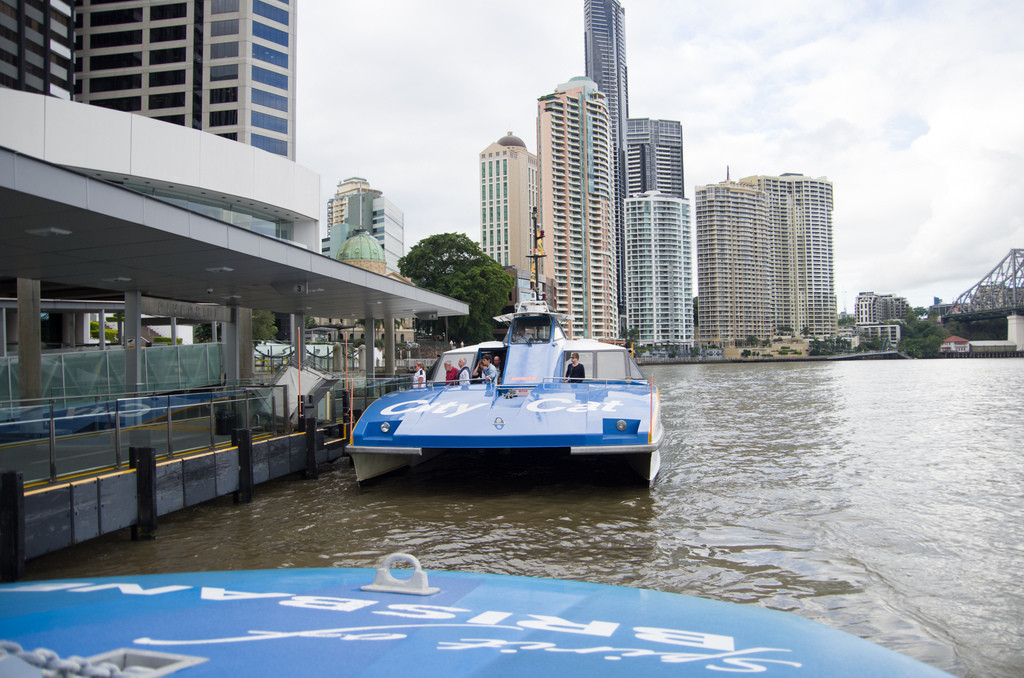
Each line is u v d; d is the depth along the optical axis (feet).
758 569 24.64
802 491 38.86
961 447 58.08
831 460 51.01
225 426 37.96
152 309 75.00
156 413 32.60
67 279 54.08
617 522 31.55
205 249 41.60
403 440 36.60
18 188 28.63
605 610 10.15
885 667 8.05
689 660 7.89
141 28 191.31
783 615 10.39
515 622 9.19
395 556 11.12
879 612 20.51
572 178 497.46
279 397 44.78
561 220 488.02
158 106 189.57
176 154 115.85
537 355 45.39
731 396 136.26
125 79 191.42
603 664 7.57
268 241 45.68
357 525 31.30
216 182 123.03
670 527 30.58
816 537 28.89
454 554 26.63
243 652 7.61
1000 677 16.48
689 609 10.47
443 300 82.94
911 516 32.60
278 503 36.29
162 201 36.17
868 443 61.36
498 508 34.45
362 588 11.00
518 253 517.96
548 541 28.35
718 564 25.25
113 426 29.73
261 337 180.75
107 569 25.34
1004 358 637.30
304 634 8.30
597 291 517.14
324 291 63.93
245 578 12.14
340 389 56.13
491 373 45.19
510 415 37.29
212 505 35.91
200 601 10.12
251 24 188.14
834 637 9.23
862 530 29.99
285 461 42.37
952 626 19.52
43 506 25.27
